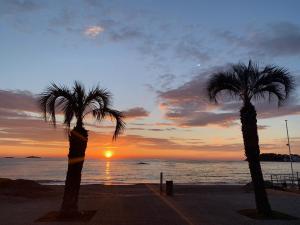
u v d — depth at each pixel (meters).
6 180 36.91
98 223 14.27
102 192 33.72
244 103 17.47
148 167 184.75
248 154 16.98
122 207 19.45
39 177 85.56
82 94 16.48
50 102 16.34
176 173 116.56
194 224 14.10
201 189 39.38
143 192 33.62
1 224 14.32
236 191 36.16
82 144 16.17
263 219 15.53
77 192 15.98
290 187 36.03
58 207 20.75
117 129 17.05
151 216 16.12
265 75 17.25
